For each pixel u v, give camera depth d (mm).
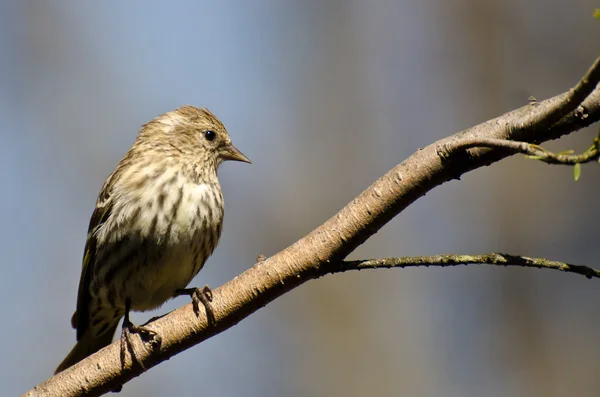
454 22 15375
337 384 12883
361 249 14203
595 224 14227
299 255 6016
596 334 13398
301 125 14859
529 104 5664
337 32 15352
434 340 13500
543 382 13234
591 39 14930
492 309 13734
